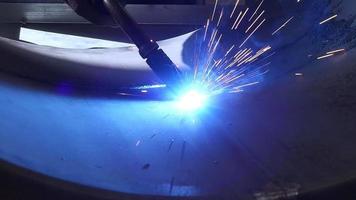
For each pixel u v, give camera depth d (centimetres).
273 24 65
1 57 49
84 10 47
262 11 70
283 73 53
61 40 83
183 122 42
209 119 43
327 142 35
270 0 69
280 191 28
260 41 63
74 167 29
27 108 39
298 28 60
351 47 52
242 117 43
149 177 30
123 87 53
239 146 36
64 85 50
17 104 39
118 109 46
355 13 55
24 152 29
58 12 84
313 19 60
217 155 34
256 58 60
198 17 83
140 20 83
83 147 34
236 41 66
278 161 33
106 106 47
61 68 54
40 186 26
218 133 39
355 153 33
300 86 48
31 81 48
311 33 58
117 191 27
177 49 69
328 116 40
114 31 85
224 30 72
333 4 59
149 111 45
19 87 45
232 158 34
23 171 26
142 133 39
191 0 85
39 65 51
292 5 65
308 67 52
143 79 56
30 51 55
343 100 43
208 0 83
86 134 37
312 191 28
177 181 29
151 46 43
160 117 43
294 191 28
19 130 33
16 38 82
